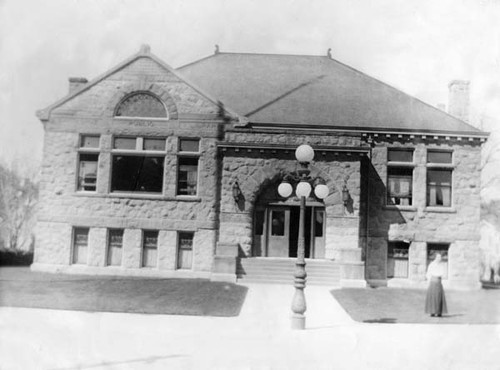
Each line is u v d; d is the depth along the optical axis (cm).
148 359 1105
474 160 2247
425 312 1583
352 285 2012
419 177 2239
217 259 2058
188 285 1923
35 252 2209
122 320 1391
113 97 2266
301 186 1303
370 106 2358
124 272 2178
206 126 2238
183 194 2250
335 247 2134
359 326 1388
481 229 2522
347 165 2159
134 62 2281
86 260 2230
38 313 1466
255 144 2162
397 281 2209
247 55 2678
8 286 1828
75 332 1323
